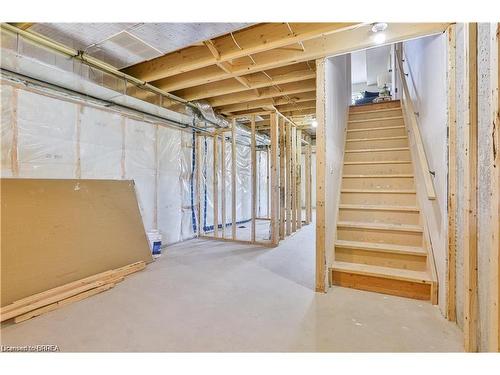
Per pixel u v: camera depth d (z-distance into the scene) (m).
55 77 2.68
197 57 3.09
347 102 4.68
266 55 3.03
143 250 3.47
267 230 6.00
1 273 2.17
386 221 3.10
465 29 1.70
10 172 2.57
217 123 5.08
